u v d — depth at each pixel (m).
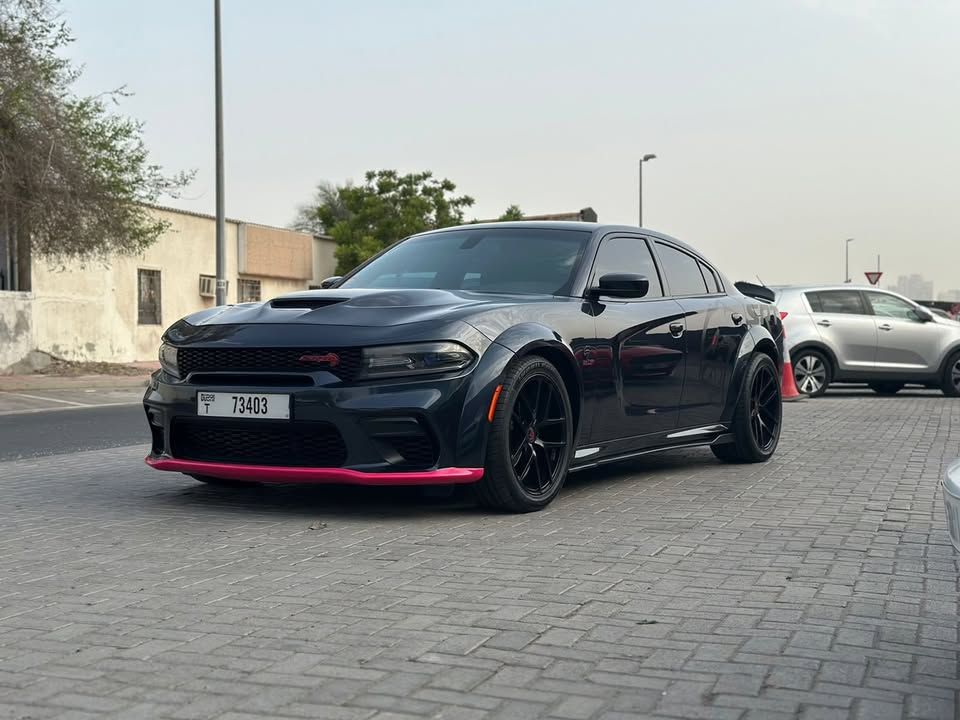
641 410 5.95
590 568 3.92
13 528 4.77
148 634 3.08
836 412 11.71
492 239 6.12
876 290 15.00
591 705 2.49
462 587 3.63
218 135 21.80
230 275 30.56
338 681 2.66
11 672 2.73
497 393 4.91
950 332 15.04
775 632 3.10
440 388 4.79
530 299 5.44
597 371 5.57
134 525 4.82
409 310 5.01
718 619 3.23
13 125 16.33
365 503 5.39
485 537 4.51
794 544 4.38
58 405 14.24
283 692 2.58
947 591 3.60
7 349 20.16
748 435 6.92
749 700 2.53
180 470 5.20
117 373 20.61
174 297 27.31
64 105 17.08
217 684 2.64
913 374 14.88
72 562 4.05
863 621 3.22
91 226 17.72
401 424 4.76
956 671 2.76
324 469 4.81
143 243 20.53
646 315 6.05
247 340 4.94
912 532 4.65
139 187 20.09
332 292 5.41
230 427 4.98
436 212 45.06
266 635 3.06
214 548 4.30
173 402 5.13
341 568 3.92
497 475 4.94
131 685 2.63
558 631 3.09
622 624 3.17
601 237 6.10
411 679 2.67
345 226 44.16
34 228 17.08
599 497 5.62
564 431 5.32
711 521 4.90
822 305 14.66
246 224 31.02
